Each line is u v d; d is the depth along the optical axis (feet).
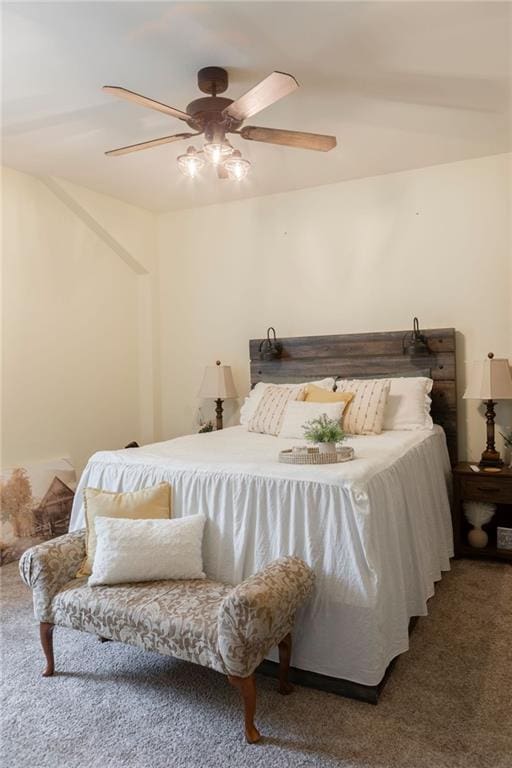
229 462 7.98
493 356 11.73
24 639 8.12
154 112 9.64
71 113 9.64
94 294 14.55
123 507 7.63
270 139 8.44
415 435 10.44
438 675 6.87
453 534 11.10
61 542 7.39
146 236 15.97
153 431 16.20
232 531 7.39
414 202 12.87
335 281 13.87
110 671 7.21
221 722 6.07
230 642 5.52
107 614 6.38
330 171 12.86
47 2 6.52
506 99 9.30
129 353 15.80
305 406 11.28
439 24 7.15
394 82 8.66
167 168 12.43
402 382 11.94
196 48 7.61
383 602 6.53
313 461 7.54
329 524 6.73
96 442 14.52
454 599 9.14
